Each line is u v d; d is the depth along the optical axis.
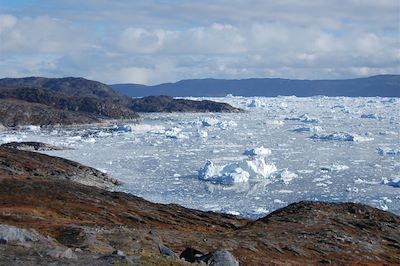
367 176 116.31
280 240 45.78
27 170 91.62
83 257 20.38
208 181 112.19
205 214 69.00
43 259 19.47
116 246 30.03
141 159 143.38
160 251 26.92
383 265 42.25
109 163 135.50
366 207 62.66
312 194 97.88
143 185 106.56
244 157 147.38
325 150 161.38
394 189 101.81
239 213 82.62
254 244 42.53
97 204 60.59
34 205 53.56
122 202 65.19
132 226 49.09
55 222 39.94
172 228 54.19
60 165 104.75
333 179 113.12
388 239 52.03
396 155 149.50
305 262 39.25
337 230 51.94
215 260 24.50
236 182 110.62
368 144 176.00
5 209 46.09
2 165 90.25
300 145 174.88
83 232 31.72
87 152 157.38
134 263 19.88
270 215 58.72
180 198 94.56
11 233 22.62
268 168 119.06
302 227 52.25
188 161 139.88
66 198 59.91
